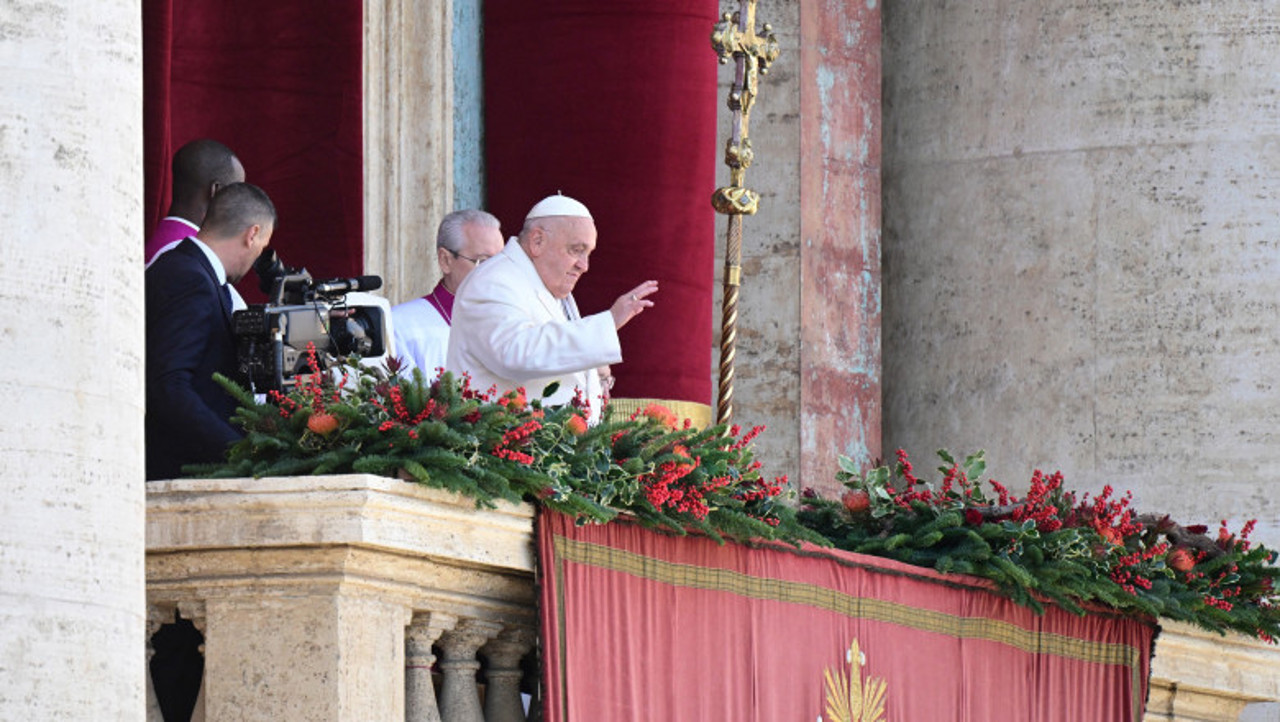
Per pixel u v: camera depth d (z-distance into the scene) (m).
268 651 24.41
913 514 32.84
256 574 24.50
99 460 20.28
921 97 57.66
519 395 26.44
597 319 30.50
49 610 19.72
